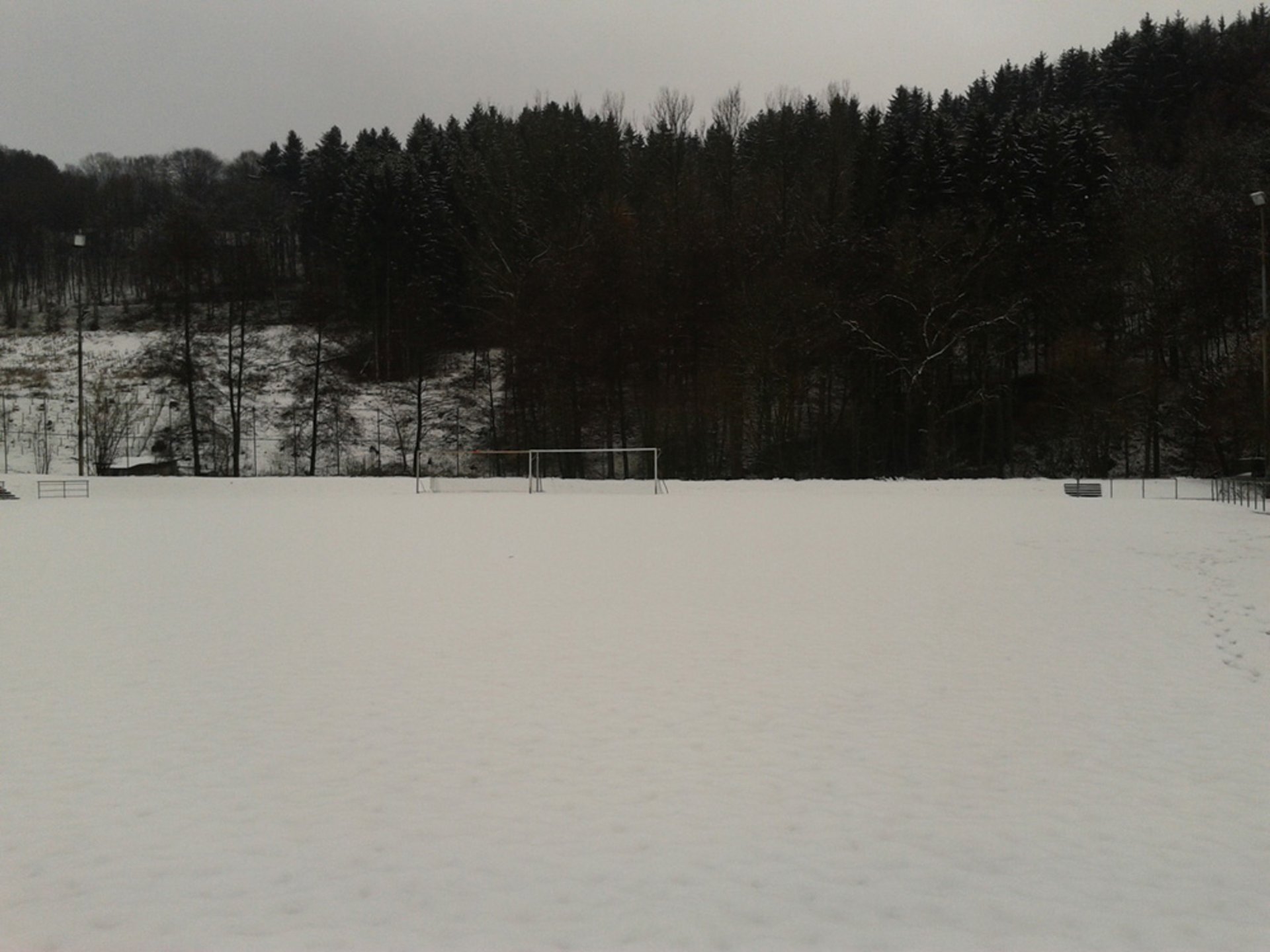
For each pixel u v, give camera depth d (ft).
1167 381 191.42
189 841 18.85
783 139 236.63
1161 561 54.90
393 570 52.44
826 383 187.83
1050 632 38.01
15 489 138.21
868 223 196.13
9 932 15.38
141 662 32.89
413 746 24.62
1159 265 186.29
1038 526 71.92
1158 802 21.49
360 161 288.92
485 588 46.88
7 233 333.01
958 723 26.89
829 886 17.30
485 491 135.64
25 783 21.86
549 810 20.59
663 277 190.08
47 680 30.66
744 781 22.43
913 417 190.60
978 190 201.87
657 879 17.47
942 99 339.98
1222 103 261.65
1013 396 196.03
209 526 75.51
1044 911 16.49
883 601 43.73
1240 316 191.72
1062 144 209.87
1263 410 145.59
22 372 232.53
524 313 192.85
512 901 16.57
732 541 63.41
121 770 22.70
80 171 406.62
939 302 170.09
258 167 402.72
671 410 188.44
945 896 16.97
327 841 18.92
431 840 19.02
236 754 23.88
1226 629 38.45
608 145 237.25
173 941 15.11
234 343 233.55
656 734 25.71
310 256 296.92
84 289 331.36
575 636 36.81
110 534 69.67
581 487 140.36
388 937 15.33
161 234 291.99
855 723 26.78
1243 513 82.64
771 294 174.70
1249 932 15.85
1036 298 182.19
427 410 216.13
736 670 32.07
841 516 80.89
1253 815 20.79
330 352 237.45
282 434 206.80
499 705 28.17
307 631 37.52
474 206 233.96
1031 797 21.67
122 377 227.61
